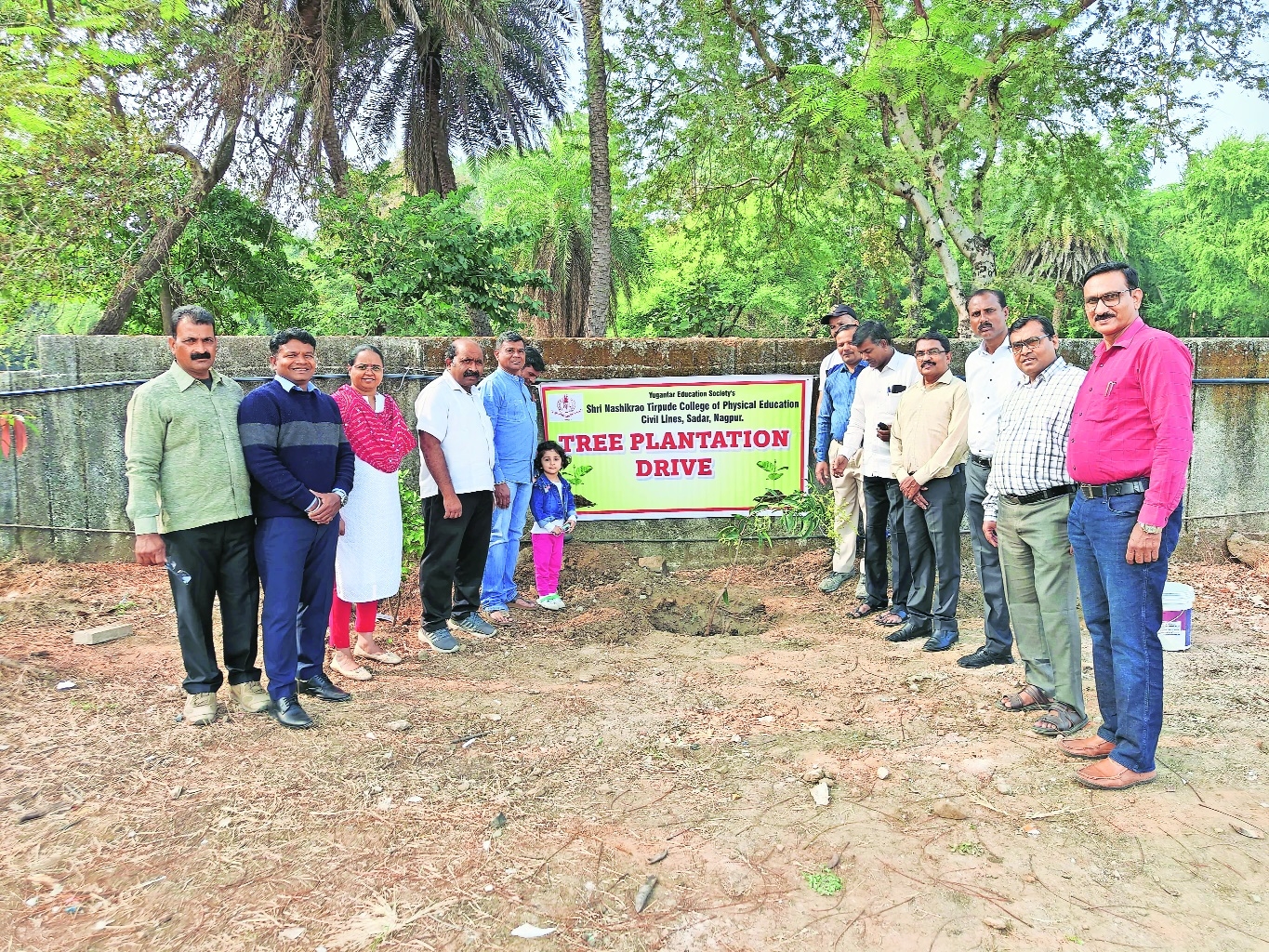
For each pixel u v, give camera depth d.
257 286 15.18
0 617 5.21
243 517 3.76
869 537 5.63
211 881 2.67
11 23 3.76
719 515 6.86
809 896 2.62
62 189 6.00
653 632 5.41
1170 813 3.09
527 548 6.64
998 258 20.14
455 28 16.23
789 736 3.79
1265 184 29.38
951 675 4.52
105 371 6.38
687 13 11.49
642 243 24.31
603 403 6.72
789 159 11.94
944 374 4.80
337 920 2.49
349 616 4.49
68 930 2.45
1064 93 10.09
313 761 3.47
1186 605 4.95
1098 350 3.38
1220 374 6.95
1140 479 3.17
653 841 2.92
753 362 6.77
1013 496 3.84
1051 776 3.39
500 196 24.80
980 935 2.43
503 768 3.47
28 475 6.42
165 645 4.86
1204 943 2.40
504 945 2.39
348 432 4.38
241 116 13.38
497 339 5.95
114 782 3.27
